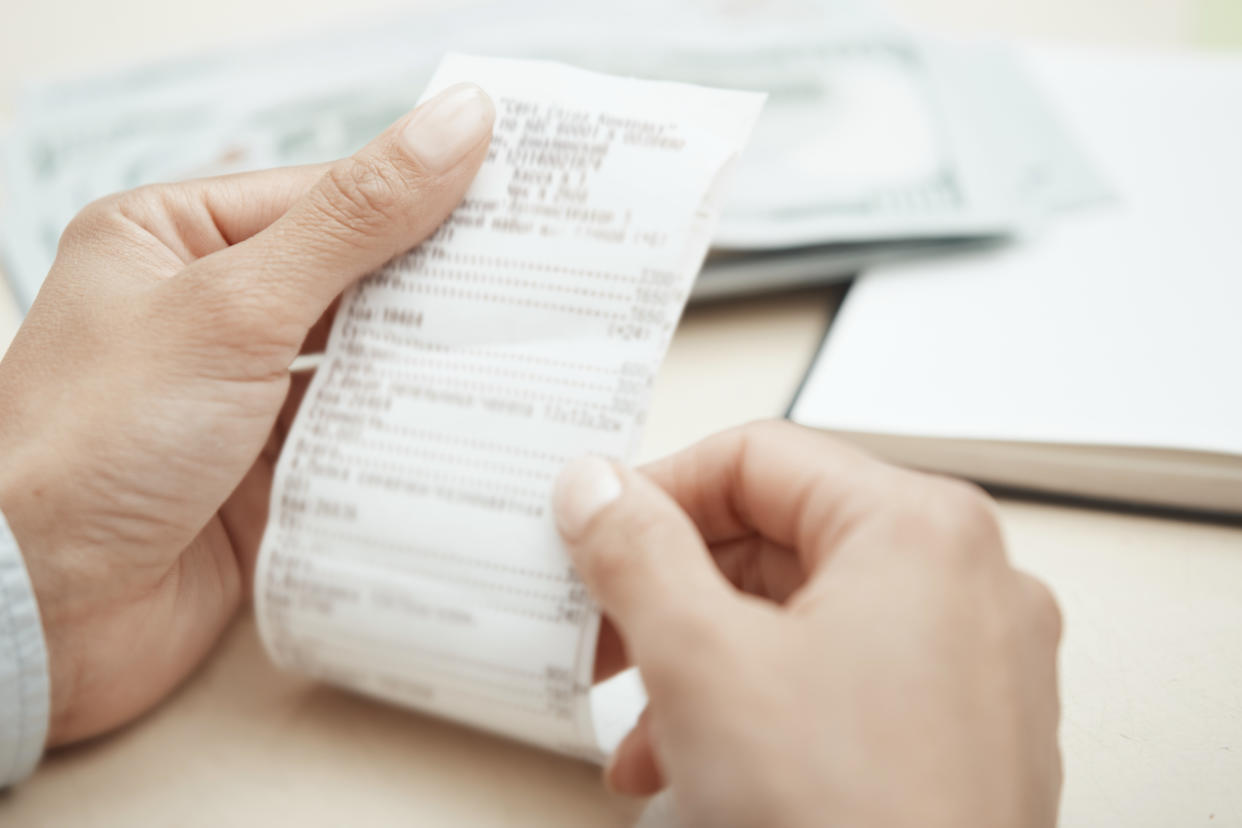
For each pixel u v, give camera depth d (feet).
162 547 1.34
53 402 1.30
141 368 1.29
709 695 1.00
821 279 2.14
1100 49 2.77
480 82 1.40
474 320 1.30
